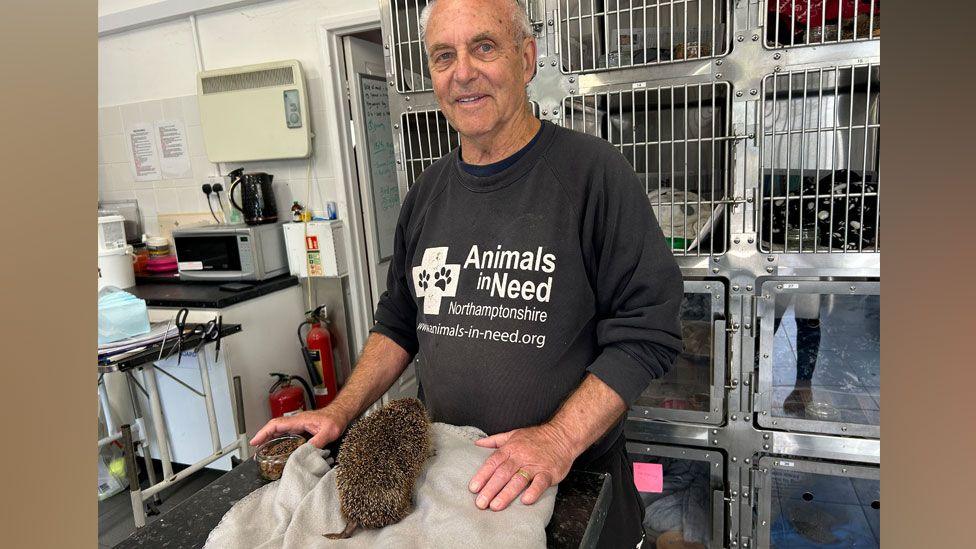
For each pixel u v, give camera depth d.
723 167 1.80
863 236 1.59
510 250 1.09
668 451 1.81
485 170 1.15
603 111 1.94
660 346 1.05
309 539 0.72
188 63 3.04
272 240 2.86
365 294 3.01
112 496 2.67
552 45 1.75
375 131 3.02
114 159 3.33
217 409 2.61
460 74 1.04
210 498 0.86
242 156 2.90
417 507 0.77
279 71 2.75
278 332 2.83
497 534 0.71
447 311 1.14
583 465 1.16
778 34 1.56
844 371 1.71
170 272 3.11
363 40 2.92
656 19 1.68
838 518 1.77
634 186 1.10
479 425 1.10
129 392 2.80
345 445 0.80
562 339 1.07
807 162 1.77
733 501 1.78
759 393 1.71
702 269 1.71
